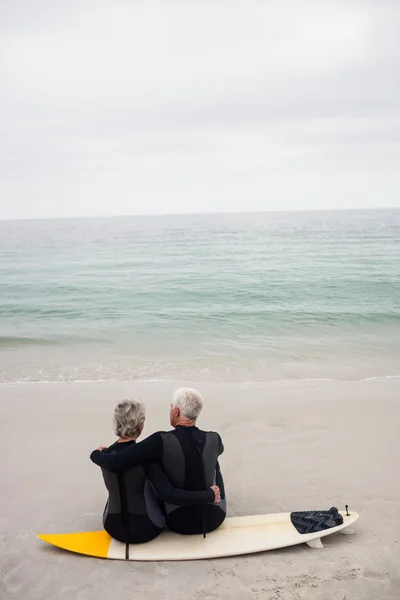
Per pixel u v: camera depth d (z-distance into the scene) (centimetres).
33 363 1112
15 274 2862
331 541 385
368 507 439
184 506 370
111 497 369
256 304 1839
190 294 2089
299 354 1163
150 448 352
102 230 7800
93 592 329
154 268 3027
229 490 476
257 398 785
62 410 737
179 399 364
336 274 2566
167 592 328
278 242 4769
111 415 711
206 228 7544
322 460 542
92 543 377
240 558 361
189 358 1139
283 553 368
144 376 1000
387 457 549
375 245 4209
